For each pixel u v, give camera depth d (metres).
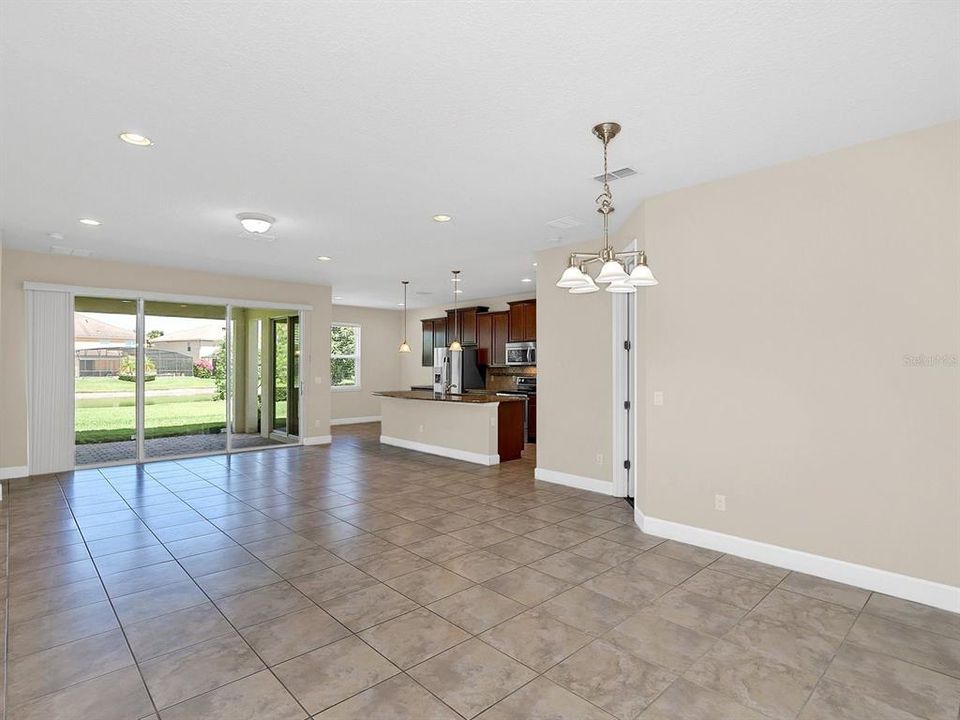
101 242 5.30
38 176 3.42
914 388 2.80
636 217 4.19
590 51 2.04
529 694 2.00
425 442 7.50
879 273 2.90
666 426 3.79
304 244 5.39
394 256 6.00
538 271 5.72
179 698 1.97
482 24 1.87
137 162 3.18
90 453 6.32
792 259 3.20
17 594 2.86
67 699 1.97
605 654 2.28
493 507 4.60
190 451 7.13
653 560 3.36
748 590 2.91
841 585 2.99
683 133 2.80
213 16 1.82
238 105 2.48
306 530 3.97
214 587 2.95
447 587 2.96
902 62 2.12
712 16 1.82
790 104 2.48
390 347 11.80
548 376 5.59
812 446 3.13
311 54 2.06
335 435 9.24
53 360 5.96
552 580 3.05
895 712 1.91
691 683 2.08
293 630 2.48
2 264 5.62
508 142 2.90
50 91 2.35
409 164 3.22
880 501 2.90
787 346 3.22
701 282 3.60
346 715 1.88
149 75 2.22
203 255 5.96
